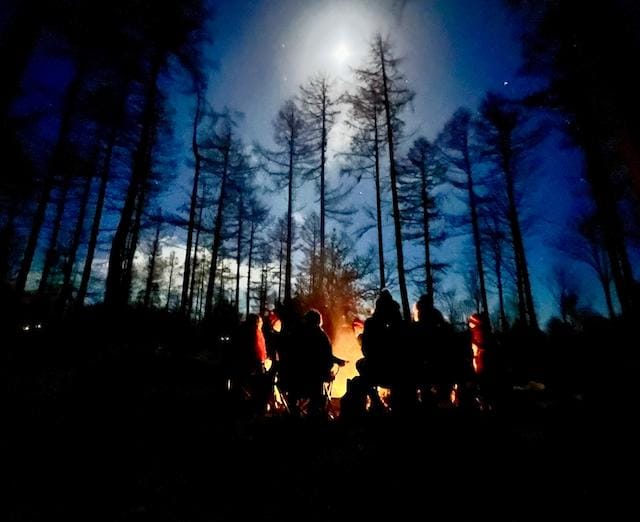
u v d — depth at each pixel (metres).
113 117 13.18
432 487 3.11
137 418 5.05
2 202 12.50
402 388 4.85
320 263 16.36
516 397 5.89
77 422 4.61
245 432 4.69
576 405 5.35
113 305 10.57
